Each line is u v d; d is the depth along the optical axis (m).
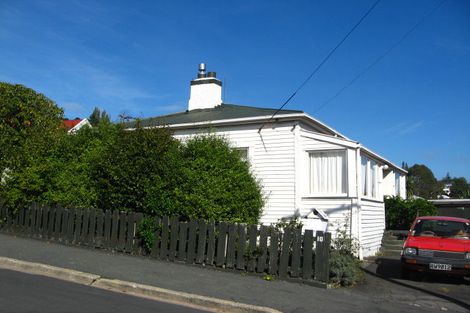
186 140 13.72
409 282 10.71
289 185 14.55
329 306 7.87
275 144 14.93
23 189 13.52
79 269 9.18
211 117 16.50
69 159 14.24
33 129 17.02
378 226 16.45
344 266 9.77
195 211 11.48
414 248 10.84
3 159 15.15
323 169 14.38
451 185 74.56
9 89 17.09
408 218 19.89
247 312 7.38
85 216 12.34
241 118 15.30
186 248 10.91
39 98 18.08
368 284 10.23
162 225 11.20
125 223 11.74
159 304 7.40
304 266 9.58
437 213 21.67
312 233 9.63
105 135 14.47
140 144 12.05
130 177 11.84
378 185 17.36
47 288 7.71
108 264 9.95
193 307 7.51
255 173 15.04
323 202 14.05
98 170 12.73
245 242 10.23
